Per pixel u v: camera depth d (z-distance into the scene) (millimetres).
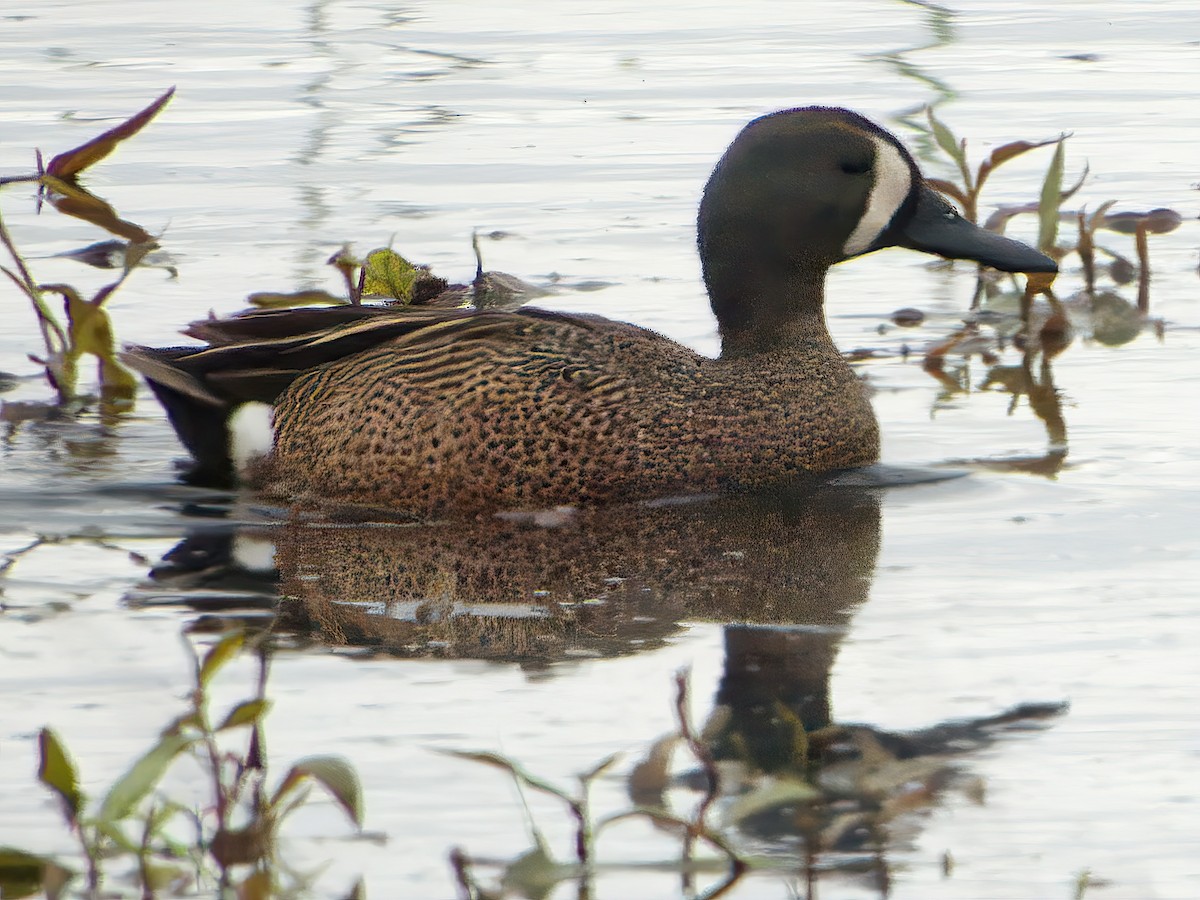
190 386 11250
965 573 9133
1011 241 11977
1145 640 8070
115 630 8391
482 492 10727
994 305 14953
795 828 6512
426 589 9109
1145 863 6195
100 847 6254
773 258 11672
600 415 10789
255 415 11305
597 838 6430
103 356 12992
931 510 10352
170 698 7520
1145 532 9711
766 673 7777
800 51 24938
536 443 10703
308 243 16375
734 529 10164
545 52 25094
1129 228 16500
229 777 6816
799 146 11711
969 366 13484
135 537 10094
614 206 17906
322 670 7875
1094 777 6785
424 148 20047
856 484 10992
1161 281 15711
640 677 7770
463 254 16141
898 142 11977
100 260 15852
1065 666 7789
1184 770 6809
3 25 26516
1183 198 17859
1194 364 13289
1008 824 6484
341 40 25750
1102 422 11984
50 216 17234
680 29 26734
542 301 14695
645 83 23156
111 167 19031
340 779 6148
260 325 11680
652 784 6645
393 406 10898
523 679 7762
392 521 10617
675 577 9242
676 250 16438
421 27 26859
